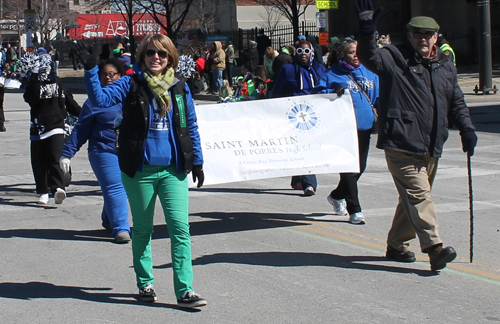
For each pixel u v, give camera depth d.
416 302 4.76
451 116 5.32
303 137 7.00
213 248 6.29
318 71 8.02
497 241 6.33
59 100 8.28
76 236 6.85
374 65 5.02
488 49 20.86
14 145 14.33
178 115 4.48
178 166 4.49
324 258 5.91
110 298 4.95
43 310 4.70
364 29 4.91
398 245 5.72
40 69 8.04
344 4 37.38
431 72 5.14
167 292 5.07
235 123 6.97
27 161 12.14
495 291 4.98
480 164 10.72
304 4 48.25
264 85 12.24
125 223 6.61
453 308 4.64
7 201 8.66
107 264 5.83
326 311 4.61
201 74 25.97
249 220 7.41
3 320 4.52
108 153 6.52
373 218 7.39
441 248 5.16
